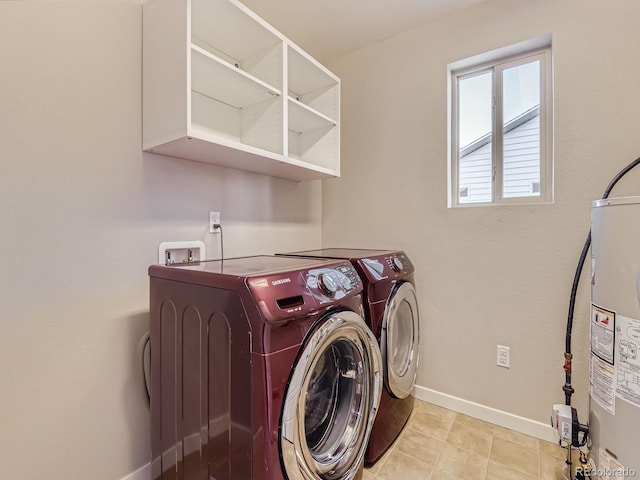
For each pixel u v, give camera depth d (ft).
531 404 5.77
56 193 3.79
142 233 4.64
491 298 6.15
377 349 4.43
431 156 6.84
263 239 6.76
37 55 3.61
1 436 3.42
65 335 3.89
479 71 6.70
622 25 4.99
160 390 4.03
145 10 4.48
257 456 2.87
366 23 6.80
